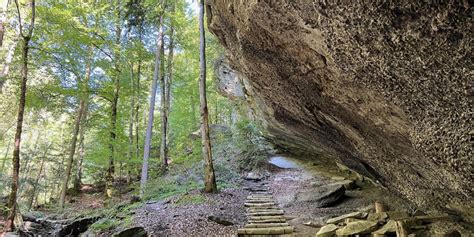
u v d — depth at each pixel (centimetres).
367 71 231
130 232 562
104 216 777
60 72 985
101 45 1066
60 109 1163
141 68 1541
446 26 145
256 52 380
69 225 729
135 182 1288
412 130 267
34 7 754
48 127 1739
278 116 600
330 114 403
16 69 894
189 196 805
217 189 871
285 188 928
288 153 1349
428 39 159
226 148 1323
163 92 1401
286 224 616
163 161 1330
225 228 614
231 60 563
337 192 773
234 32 392
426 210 474
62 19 885
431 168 320
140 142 1456
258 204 766
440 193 383
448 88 184
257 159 1197
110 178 1062
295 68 348
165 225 627
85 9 1008
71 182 1568
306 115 475
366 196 778
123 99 1302
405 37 169
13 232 634
